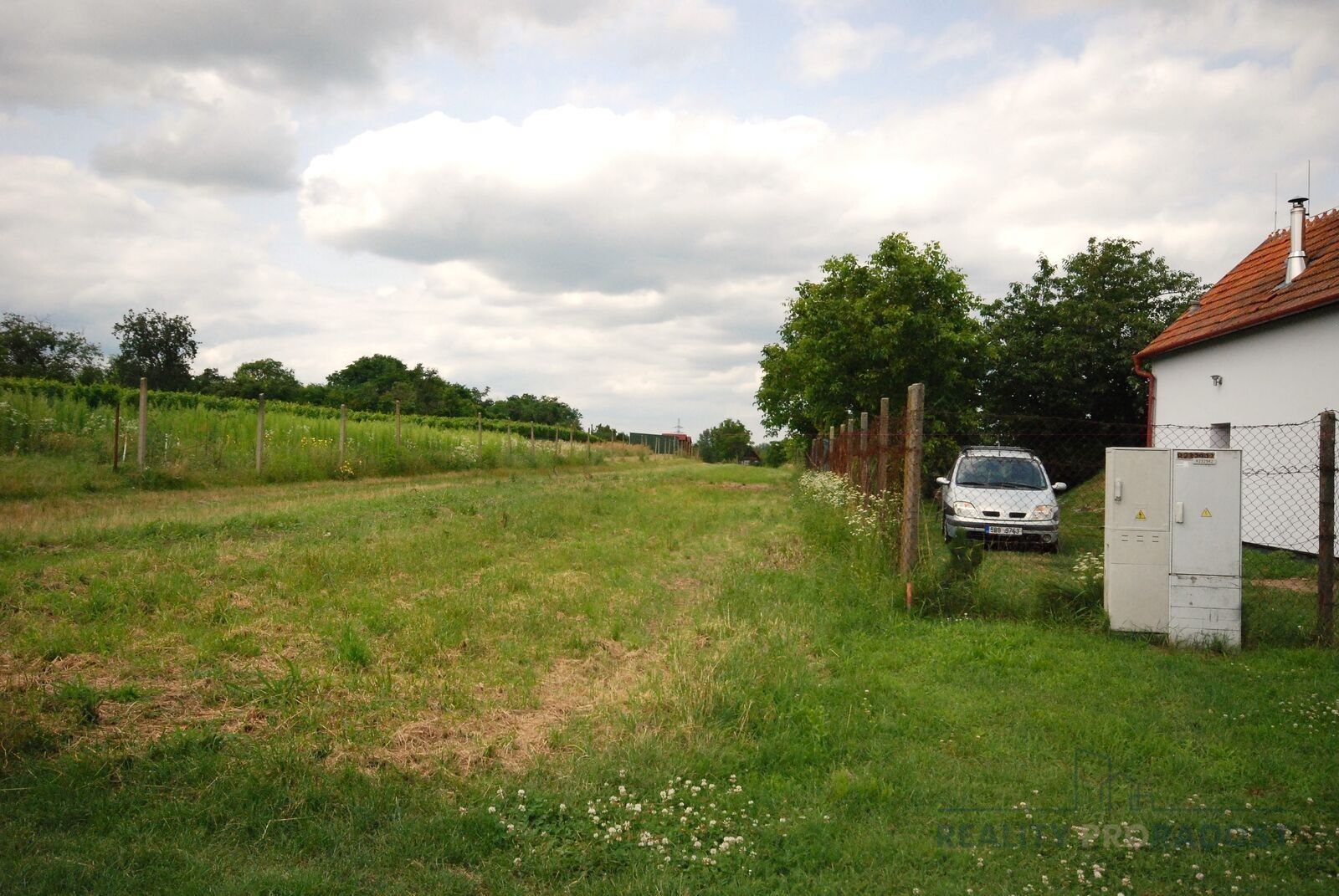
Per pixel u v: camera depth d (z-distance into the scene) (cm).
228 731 456
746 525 1484
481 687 563
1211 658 685
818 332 2395
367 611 719
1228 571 712
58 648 570
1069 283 2639
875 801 415
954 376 2230
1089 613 769
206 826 365
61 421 1752
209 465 1778
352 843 360
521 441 3603
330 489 1794
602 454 4478
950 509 1401
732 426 9262
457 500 1551
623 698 545
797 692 557
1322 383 1297
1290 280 1473
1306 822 400
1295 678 623
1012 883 348
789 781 438
